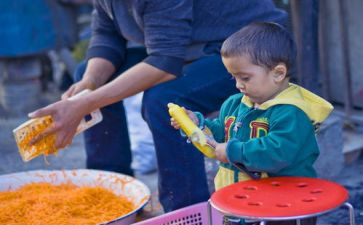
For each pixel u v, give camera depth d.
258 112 4.26
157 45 5.37
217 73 5.58
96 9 6.39
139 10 5.45
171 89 5.40
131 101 7.60
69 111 5.30
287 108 4.10
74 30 11.12
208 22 5.69
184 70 5.59
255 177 4.23
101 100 5.36
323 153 6.71
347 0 7.71
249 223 4.18
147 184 7.02
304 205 3.64
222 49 4.27
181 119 4.24
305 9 6.47
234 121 4.45
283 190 3.88
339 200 3.69
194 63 5.66
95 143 6.43
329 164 6.79
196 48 5.77
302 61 6.56
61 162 8.36
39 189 6.14
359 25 7.71
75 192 5.88
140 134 7.37
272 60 4.12
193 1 5.58
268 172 4.20
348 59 7.63
